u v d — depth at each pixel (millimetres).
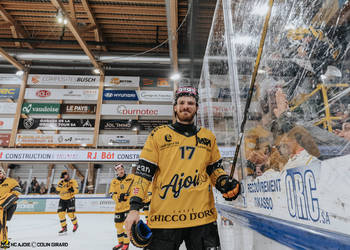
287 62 845
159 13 9977
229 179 1148
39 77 12383
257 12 1218
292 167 809
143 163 1137
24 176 11695
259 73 1168
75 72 12688
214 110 2803
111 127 11766
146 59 10945
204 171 1171
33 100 12039
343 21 539
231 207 1795
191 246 1065
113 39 12062
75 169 11484
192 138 1185
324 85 617
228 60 1887
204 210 1087
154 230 1068
